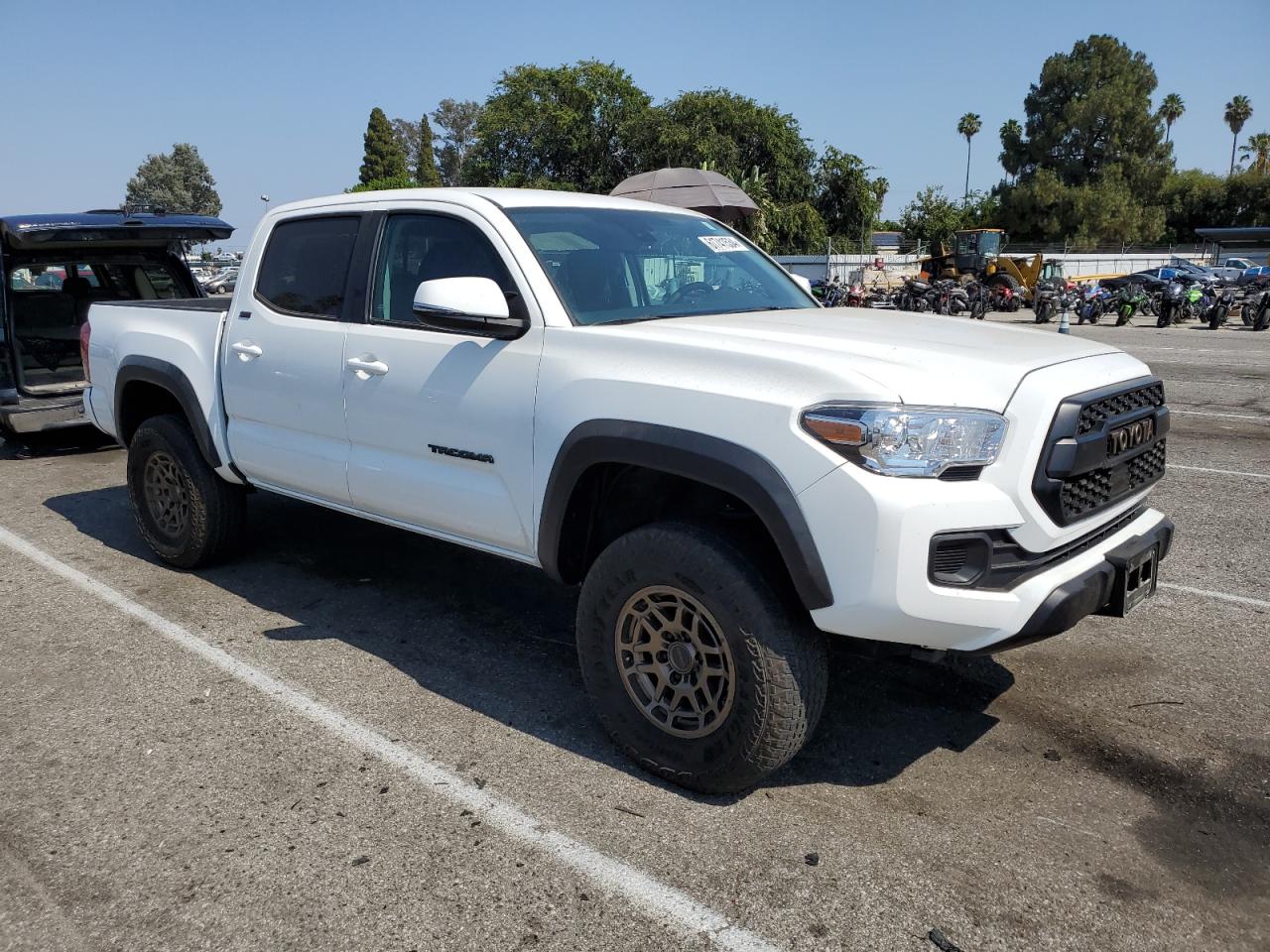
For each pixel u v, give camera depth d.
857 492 2.53
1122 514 3.14
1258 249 57.12
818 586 2.60
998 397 2.67
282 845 2.74
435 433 3.54
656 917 2.44
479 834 2.79
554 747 3.29
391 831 2.80
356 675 3.86
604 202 4.04
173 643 4.18
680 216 4.29
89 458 8.13
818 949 2.33
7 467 7.79
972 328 3.41
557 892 2.54
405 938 2.37
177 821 2.86
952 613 2.56
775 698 2.73
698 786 2.97
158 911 2.47
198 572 5.11
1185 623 4.36
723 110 41.38
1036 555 2.71
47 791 3.02
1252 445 8.13
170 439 4.84
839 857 2.68
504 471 3.32
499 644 4.20
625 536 2.98
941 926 2.40
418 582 4.96
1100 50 69.69
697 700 2.95
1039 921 2.42
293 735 3.37
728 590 2.74
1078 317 25.31
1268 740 3.33
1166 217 72.94
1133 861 2.67
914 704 3.62
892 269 37.00
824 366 2.69
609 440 2.94
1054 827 2.83
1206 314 22.02
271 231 4.42
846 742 3.34
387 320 3.79
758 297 4.02
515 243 3.41
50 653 4.08
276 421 4.28
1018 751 3.27
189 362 4.67
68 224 7.11
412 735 3.37
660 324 3.25
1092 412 2.81
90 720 3.48
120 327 5.20
